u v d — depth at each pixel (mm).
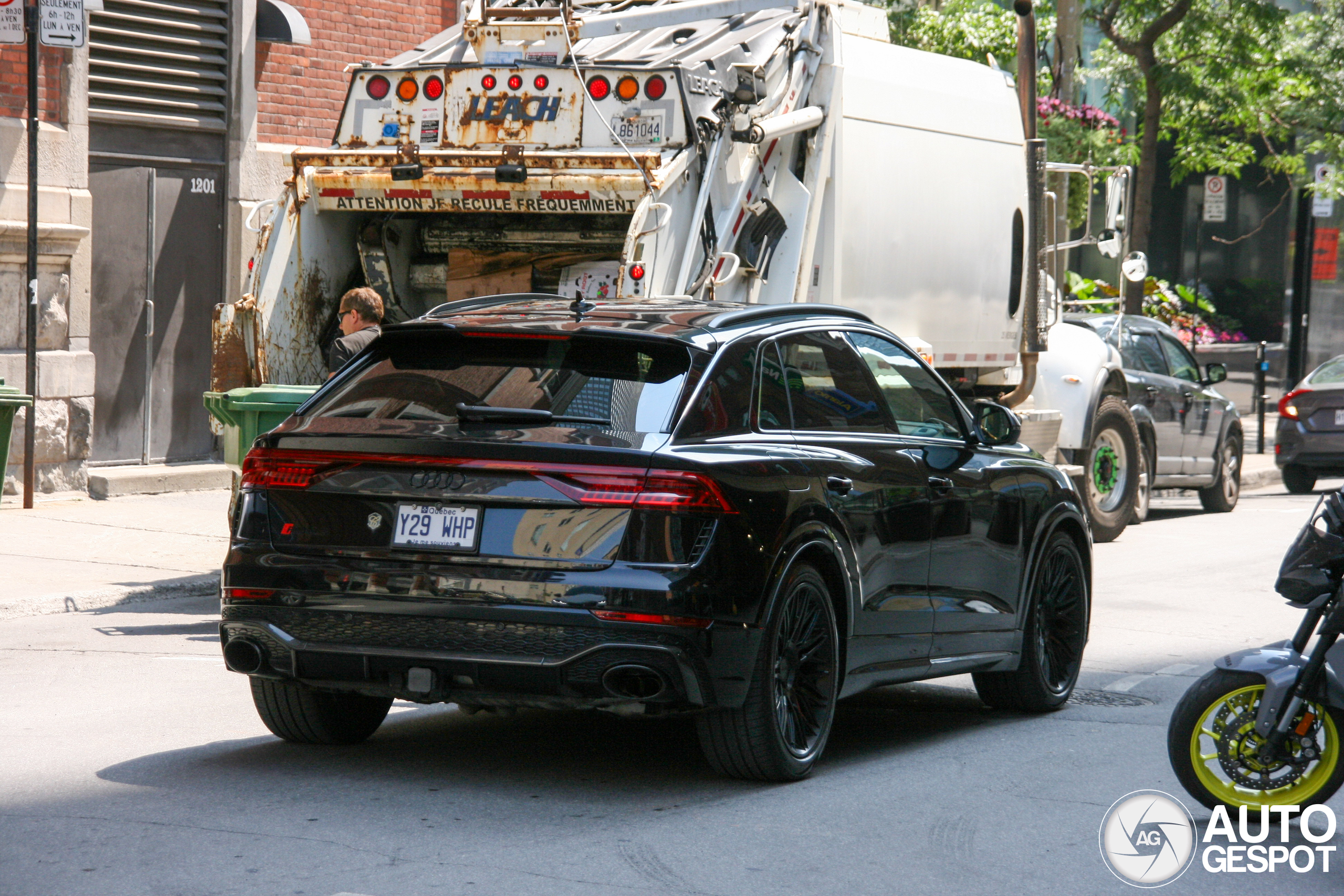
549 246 14156
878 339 9234
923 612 8758
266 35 20000
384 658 7367
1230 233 40562
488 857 6598
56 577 13555
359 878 6285
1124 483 19547
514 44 13664
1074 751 8859
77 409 18188
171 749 8414
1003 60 27969
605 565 7152
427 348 7992
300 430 7719
